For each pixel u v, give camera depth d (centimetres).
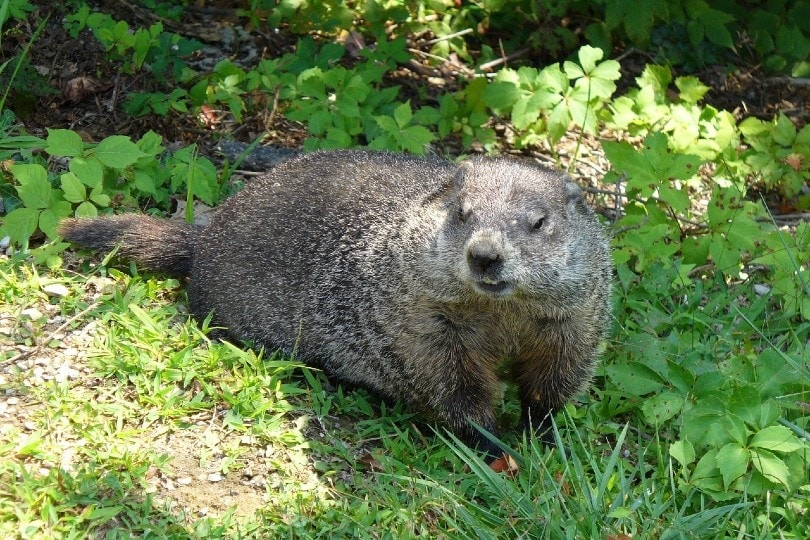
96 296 729
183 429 623
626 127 1016
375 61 1073
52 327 687
